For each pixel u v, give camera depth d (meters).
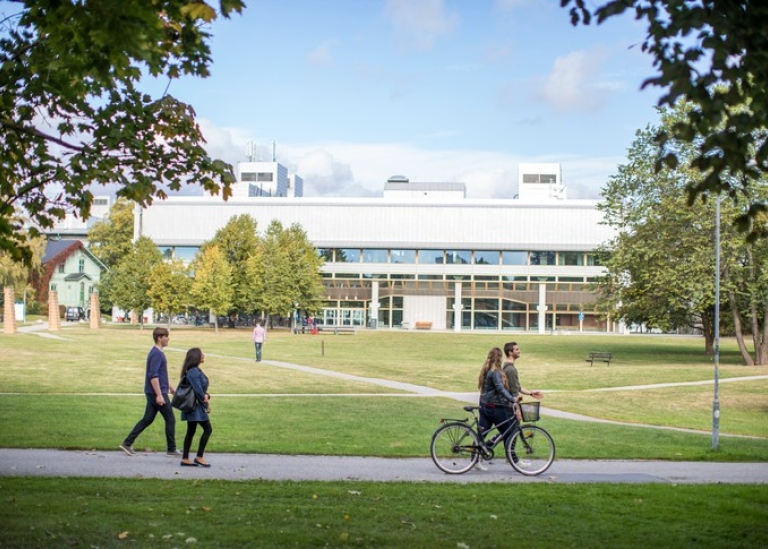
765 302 44.31
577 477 13.90
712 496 11.98
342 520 9.66
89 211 10.05
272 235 91.56
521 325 111.25
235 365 41.62
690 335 104.44
